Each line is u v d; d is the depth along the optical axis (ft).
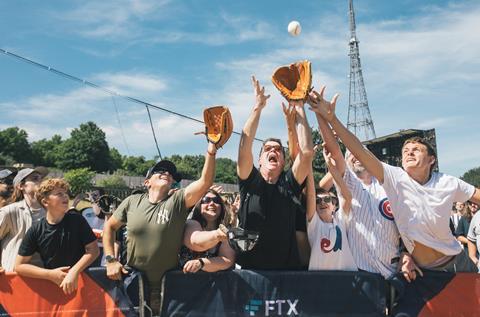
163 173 14.03
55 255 13.29
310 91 13.32
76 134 317.22
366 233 14.01
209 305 13.19
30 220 16.89
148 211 13.44
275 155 13.57
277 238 13.26
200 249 13.32
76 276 13.05
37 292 13.10
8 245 16.47
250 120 13.33
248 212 13.29
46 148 338.54
